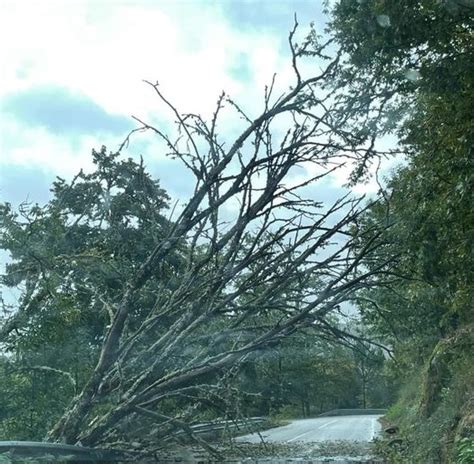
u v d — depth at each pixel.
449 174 10.12
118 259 13.66
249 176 10.29
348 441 18.52
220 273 10.35
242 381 10.82
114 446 9.98
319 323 11.07
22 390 13.98
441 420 13.08
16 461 8.39
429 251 10.74
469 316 15.81
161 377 10.32
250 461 11.01
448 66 9.58
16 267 13.98
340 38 10.45
